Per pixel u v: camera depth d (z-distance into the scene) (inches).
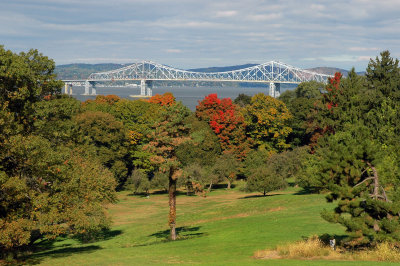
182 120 2049.7
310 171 3127.5
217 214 2765.7
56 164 1592.0
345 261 1186.0
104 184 2325.3
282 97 7007.9
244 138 4985.2
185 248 1649.9
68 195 1635.1
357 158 1331.2
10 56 1796.3
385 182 1344.7
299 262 1178.6
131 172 4739.2
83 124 4067.4
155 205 3673.7
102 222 2217.0
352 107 3275.1
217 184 4874.5
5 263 1446.9
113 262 1366.9
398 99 3174.2
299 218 2106.3
